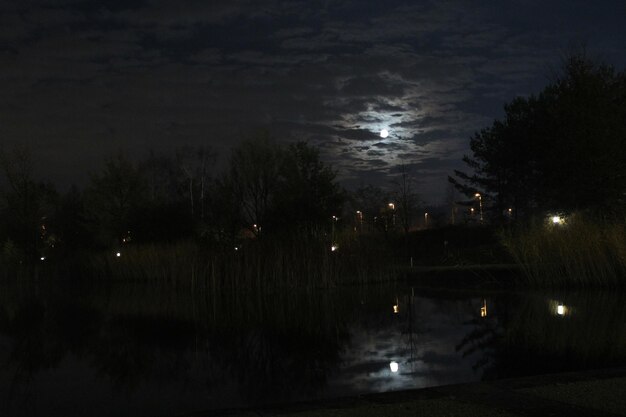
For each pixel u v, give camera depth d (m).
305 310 18.45
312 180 34.88
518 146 39.84
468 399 5.58
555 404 5.31
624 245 19.94
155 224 40.34
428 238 48.25
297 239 26.75
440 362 10.03
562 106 30.50
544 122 34.22
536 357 9.91
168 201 49.69
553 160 30.98
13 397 8.92
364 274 26.61
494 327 13.47
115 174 49.03
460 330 13.41
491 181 44.03
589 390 5.73
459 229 47.91
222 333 14.53
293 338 13.38
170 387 9.37
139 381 9.84
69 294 29.05
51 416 7.93
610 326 12.66
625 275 19.78
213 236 33.16
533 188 39.75
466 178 46.94
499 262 29.77
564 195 30.17
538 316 14.56
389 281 27.09
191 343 13.29
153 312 19.50
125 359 11.70
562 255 21.27
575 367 9.08
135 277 36.56
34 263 48.53
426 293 22.25
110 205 48.72
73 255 47.72
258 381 9.48
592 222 22.50
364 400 5.69
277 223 32.88
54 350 12.88
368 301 20.25
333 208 34.84
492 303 17.98
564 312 15.03
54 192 57.16
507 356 10.12
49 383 9.80
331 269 25.52
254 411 5.41
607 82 31.05
